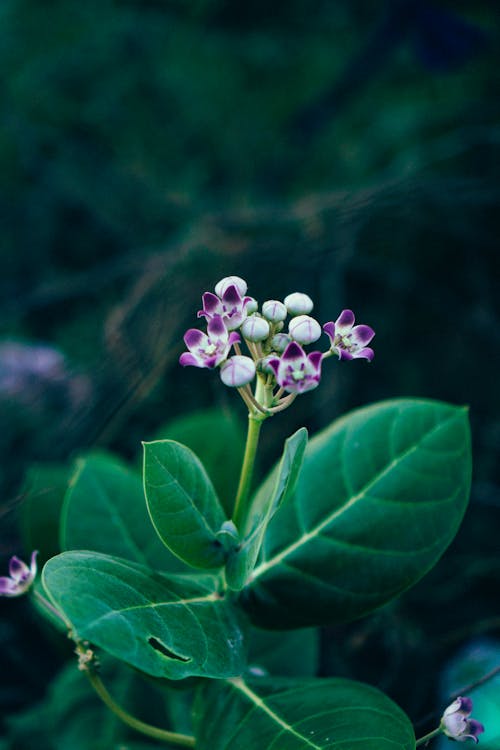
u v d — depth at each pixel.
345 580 0.58
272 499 0.52
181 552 0.55
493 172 1.11
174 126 1.37
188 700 0.69
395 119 1.26
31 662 0.82
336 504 0.59
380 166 1.22
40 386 1.05
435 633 0.82
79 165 1.33
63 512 0.63
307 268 1.02
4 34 1.46
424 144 1.19
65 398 1.04
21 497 0.77
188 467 0.54
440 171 1.13
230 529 0.55
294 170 1.28
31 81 1.41
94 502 0.63
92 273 1.16
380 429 0.60
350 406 1.00
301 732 0.53
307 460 0.60
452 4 1.12
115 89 1.41
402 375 1.03
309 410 0.96
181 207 1.26
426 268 1.09
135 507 0.64
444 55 1.09
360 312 1.08
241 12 1.41
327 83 1.32
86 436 0.96
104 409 0.98
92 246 1.28
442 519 0.58
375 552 0.58
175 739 0.57
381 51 1.14
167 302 1.02
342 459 0.59
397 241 1.09
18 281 1.25
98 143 1.36
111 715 0.69
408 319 1.07
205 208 1.24
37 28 1.47
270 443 0.94
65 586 0.50
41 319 1.18
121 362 0.99
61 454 0.96
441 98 1.27
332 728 0.53
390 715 0.53
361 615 0.58
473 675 0.77
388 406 0.60
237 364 0.52
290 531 0.58
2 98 1.40
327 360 0.99
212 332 0.53
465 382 1.01
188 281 1.03
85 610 0.50
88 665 0.57
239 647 0.54
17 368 1.08
